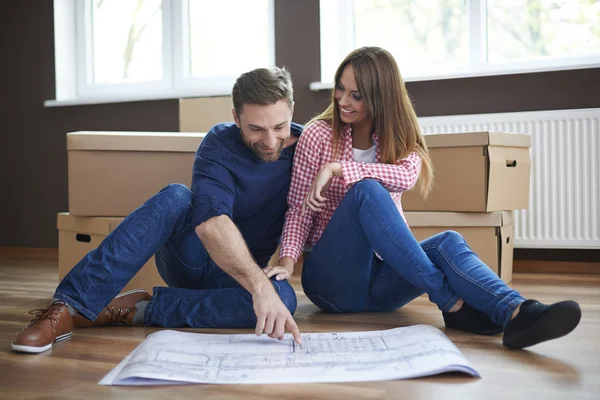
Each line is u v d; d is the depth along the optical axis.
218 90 3.89
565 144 3.18
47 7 4.28
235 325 1.71
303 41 3.73
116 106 4.17
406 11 3.65
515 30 3.46
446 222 2.50
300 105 3.74
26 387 1.21
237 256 1.45
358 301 1.87
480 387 1.19
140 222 1.54
